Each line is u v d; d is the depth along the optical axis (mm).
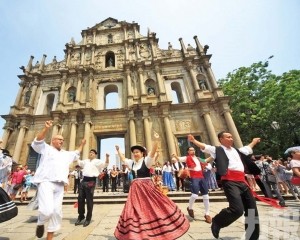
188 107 20734
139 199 3590
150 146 18562
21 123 20734
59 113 20844
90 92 22500
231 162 3803
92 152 6703
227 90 26828
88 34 28500
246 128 24875
